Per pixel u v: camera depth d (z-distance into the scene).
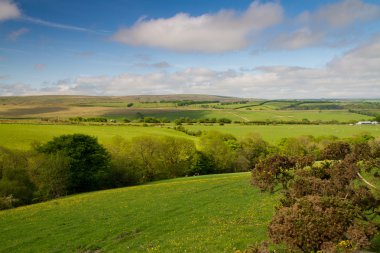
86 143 84.56
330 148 24.27
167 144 102.88
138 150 99.12
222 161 112.06
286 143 128.62
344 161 22.58
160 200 55.00
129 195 62.00
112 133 130.25
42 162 76.50
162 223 42.03
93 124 155.38
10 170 74.25
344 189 21.36
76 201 59.88
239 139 135.00
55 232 41.62
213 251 30.38
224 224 38.59
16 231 43.22
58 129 128.88
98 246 36.22
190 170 106.56
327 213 16.05
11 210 56.22
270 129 175.75
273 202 46.09
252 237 32.81
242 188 59.19
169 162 103.69
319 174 23.58
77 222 45.28
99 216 47.38
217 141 113.81
